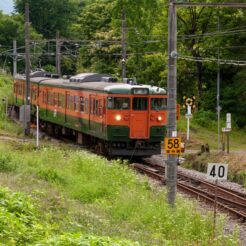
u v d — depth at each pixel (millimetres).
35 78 77688
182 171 49531
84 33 117750
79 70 112625
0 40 135875
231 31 80750
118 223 28438
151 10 86000
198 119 83750
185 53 87375
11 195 25734
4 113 79750
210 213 30875
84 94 56719
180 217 29234
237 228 29312
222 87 91062
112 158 53500
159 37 86812
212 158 52969
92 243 19406
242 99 89438
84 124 56812
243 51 85812
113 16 88812
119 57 105188
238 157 50531
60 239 19422
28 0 151375
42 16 152500
